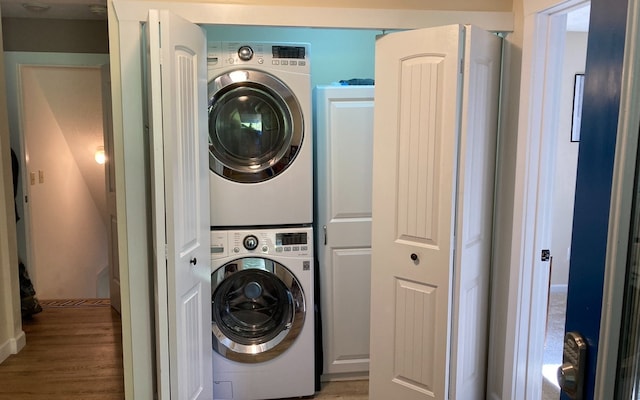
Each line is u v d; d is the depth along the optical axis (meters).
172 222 2.00
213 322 2.64
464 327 2.35
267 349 2.68
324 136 2.75
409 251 2.30
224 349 2.65
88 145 5.00
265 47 2.53
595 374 0.93
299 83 2.57
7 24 3.92
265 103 2.60
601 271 0.91
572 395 0.98
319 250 2.83
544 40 2.23
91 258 5.60
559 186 4.51
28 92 4.19
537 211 2.34
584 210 0.96
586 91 0.95
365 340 2.91
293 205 2.64
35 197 4.36
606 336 0.90
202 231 2.38
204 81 2.36
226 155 2.59
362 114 2.75
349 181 2.79
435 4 2.36
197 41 2.25
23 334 3.47
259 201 2.61
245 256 2.61
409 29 2.36
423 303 2.30
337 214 2.80
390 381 2.47
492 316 2.57
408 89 2.21
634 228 0.86
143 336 2.42
